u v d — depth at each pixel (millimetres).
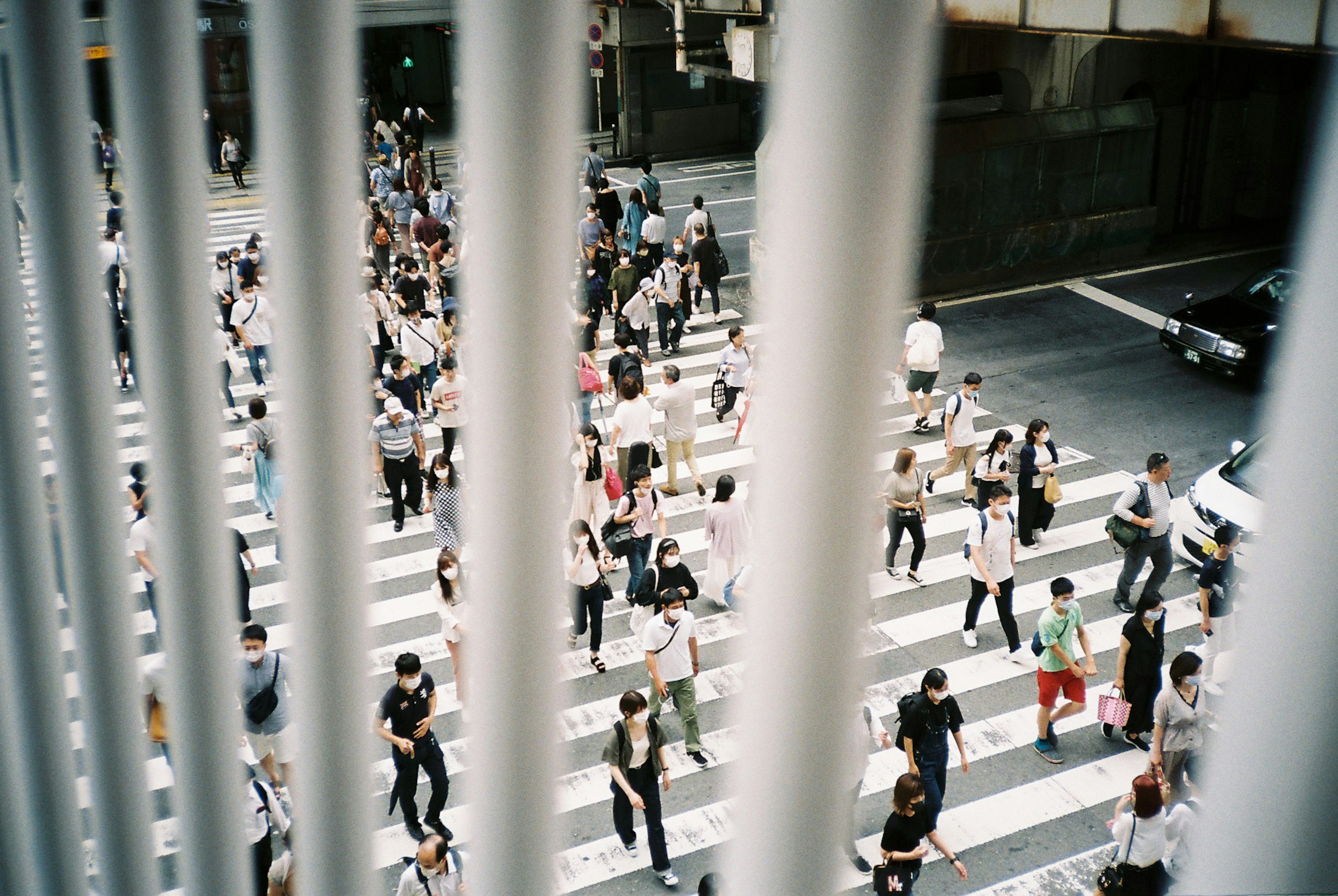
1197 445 15195
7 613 2600
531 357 1815
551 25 1659
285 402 2018
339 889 2256
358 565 2111
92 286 2393
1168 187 23828
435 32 41375
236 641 2430
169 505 2283
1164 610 9328
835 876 1731
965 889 8305
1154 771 8469
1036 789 9258
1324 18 11055
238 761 2479
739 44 20891
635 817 9086
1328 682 1566
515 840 2018
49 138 2303
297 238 1923
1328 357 1534
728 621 11570
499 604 1917
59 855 2785
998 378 17641
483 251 1767
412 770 8562
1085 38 21500
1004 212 21516
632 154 33438
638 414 13508
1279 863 1648
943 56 20422
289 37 1823
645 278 20891
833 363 1489
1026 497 12695
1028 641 11250
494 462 1851
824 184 1441
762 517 1605
